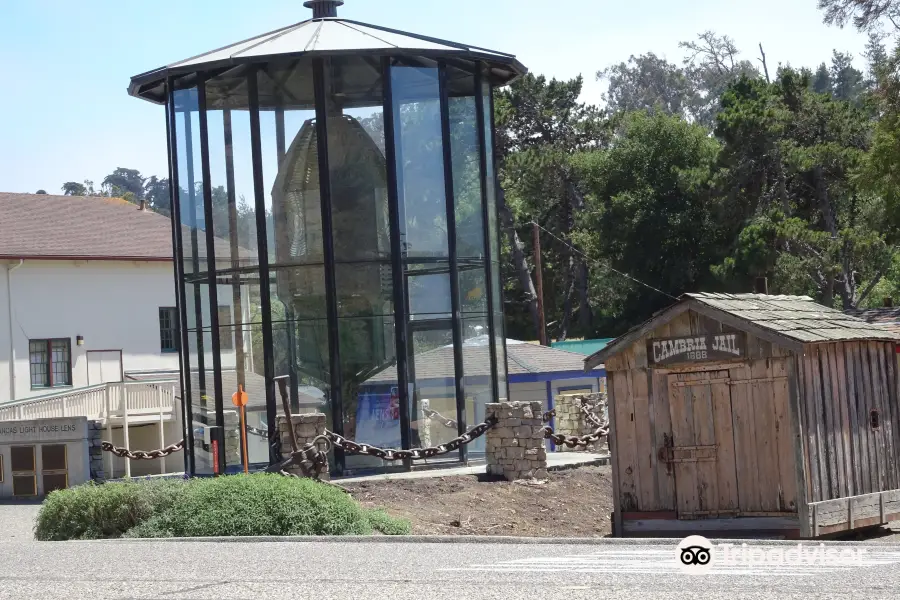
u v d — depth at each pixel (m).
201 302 22.92
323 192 22.14
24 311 36.75
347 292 22.20
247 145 22.47
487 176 24.08
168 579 8.96
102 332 38.53
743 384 15.98
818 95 54.94
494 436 20.72
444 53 22.69
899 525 17.81
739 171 51.69
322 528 14.02
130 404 29.84
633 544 11.95
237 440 22.22
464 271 23.30
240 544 12.32
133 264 39.44
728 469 16.08
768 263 47.31
